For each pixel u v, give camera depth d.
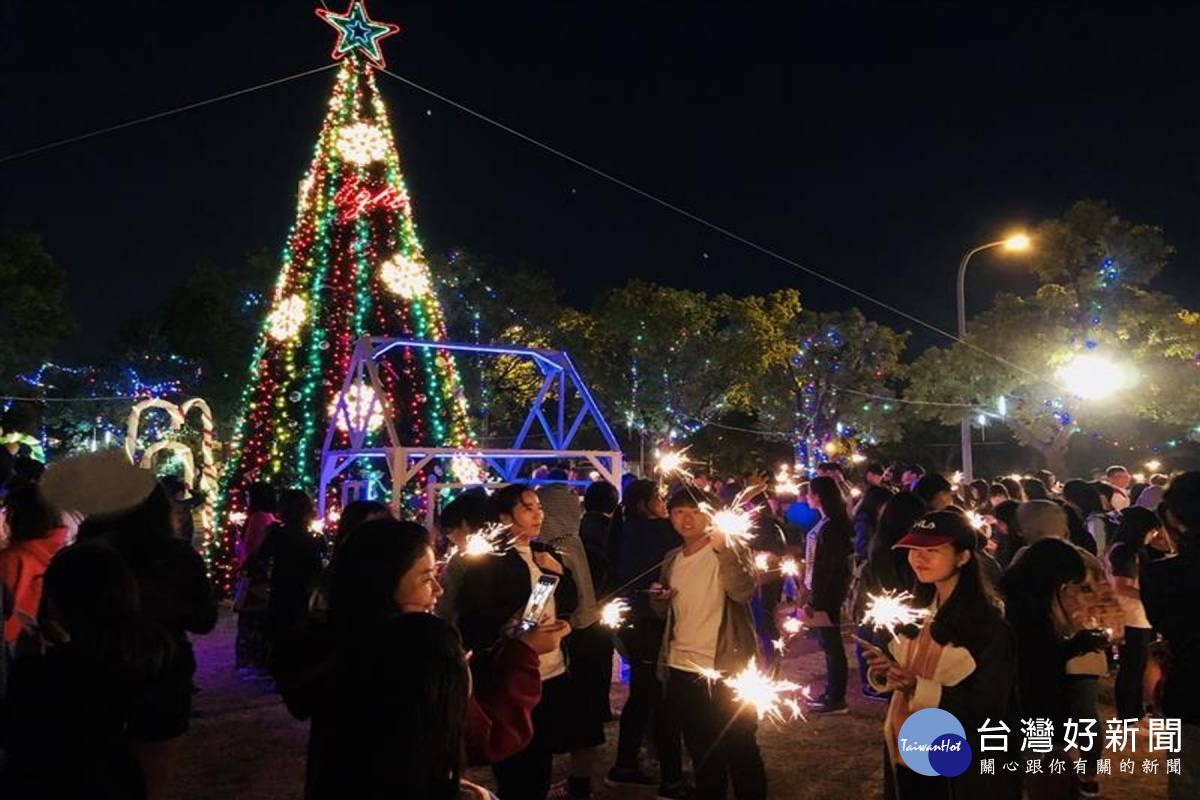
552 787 5.85
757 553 7.30
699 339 36.56
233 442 14.92
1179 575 3.77
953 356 26.62
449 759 2.26
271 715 7.66
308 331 14.57
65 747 2.77
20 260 25.06
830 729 7.07
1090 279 24.91
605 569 6.19
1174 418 25.05
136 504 3.91
